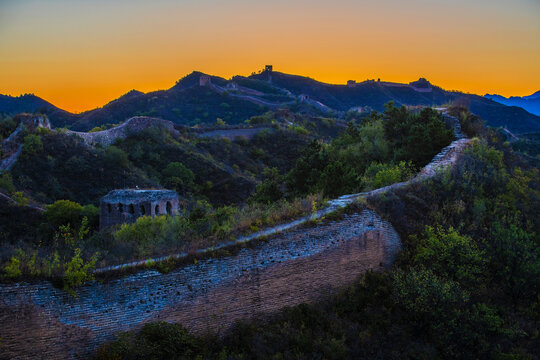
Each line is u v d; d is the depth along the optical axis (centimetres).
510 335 1026
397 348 1012
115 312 890
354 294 1169
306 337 1007
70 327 848
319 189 1739
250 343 976
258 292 1055
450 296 1058
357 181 1758
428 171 1695
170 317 944
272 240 1095
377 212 1304
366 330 1049
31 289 825
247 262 1047
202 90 19700
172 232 1174
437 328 1027
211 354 943
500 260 1229
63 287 849
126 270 918
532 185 1880
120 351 862
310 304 1125
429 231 1305
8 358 791
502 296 1173
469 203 1514
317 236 1163
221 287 1007
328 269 1171
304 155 2094
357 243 1229
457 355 986
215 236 1090
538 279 1139
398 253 1307
